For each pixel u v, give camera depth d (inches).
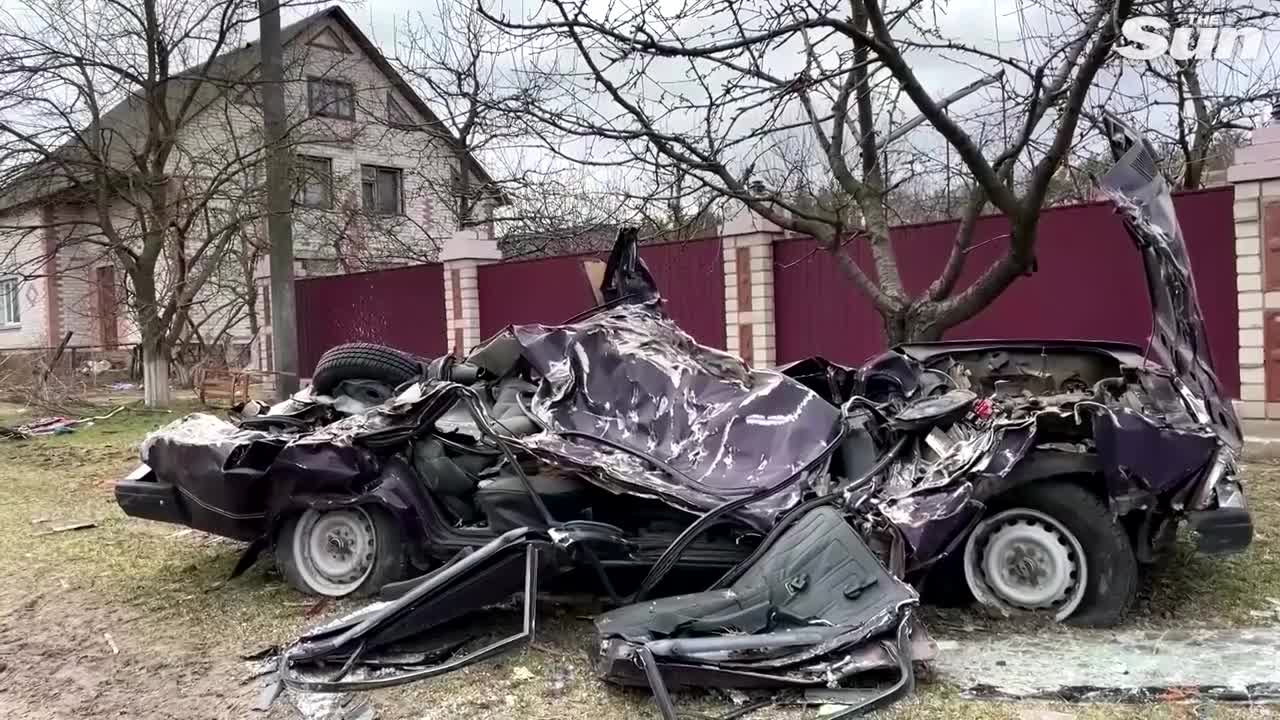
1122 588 165.0
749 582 158.9
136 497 201.6
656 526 179.6
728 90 250.4
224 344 781.3
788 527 162.1
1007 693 140.5
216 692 152.3
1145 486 160.6
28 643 178.7
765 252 451.5
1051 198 450.0
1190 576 193.5
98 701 151.3
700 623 150.5
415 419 187.0
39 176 579.5
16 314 1027.9
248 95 750.5
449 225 1013.8
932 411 178.7
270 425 217.9
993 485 163.0
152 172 620.1
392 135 780.0
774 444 175.0
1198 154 436.8
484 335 570.9
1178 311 181.0
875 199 314.2
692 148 263.4
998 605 171.8
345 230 818.2
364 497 189.3
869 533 161.9
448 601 159.3
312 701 146.1
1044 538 168.9
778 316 456.4
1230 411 184.1
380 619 156.8
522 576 163.3
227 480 189.5
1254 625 167.5
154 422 540.7
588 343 193.3
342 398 238.1
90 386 753.0
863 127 314.0
